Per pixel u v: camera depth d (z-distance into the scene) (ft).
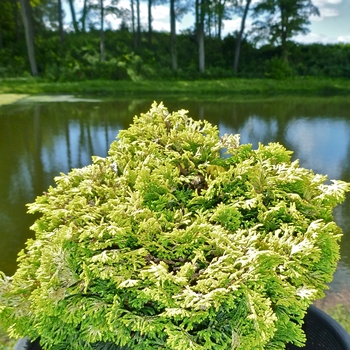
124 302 4.70
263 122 33.22
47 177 18.60
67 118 33.81
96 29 84.64
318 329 5.74
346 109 41.27
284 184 5.65
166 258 4.93
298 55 82.89
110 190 5.41
